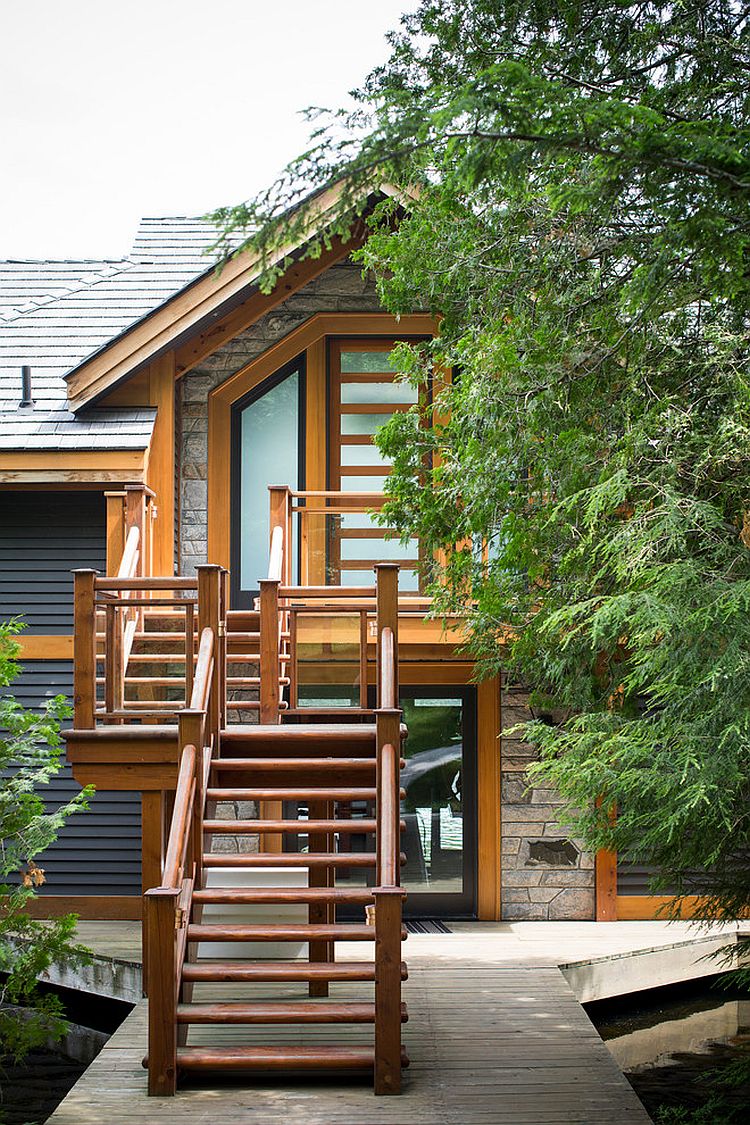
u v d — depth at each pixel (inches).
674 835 255.9
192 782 260.4
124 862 427.5
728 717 227.8
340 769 286.2
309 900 257.0
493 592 340.5
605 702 329.7
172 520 426.6
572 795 290.4
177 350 438.3
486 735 441.7
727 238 185.8
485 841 438.6
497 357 293.3
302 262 441.4
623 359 276.5
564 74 252.1
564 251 292.4
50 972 352.5
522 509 324.5
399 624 423.8
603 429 283.1
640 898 434.9
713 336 257.8
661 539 243.4
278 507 405.4
